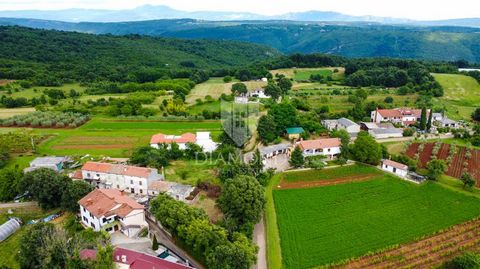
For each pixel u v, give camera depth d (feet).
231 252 230.89
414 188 368.89
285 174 388.78
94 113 653.30
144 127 574.56
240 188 299.17
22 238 253.85
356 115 586.45
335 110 626.64
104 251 230.07
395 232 298.76
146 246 272.72
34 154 456.86
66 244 249.14
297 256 267.59
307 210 329.72
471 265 242.78
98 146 487.61
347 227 305.12
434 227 306.35
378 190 365.61
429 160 433.07
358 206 337.93
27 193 351.25
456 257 252.62
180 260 258.37
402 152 453.58
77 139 517.96
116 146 488.02
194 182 373.61
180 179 381.60
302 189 364.38
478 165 416.26
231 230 277.64
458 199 349.20
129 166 370.53
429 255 271.69
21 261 247.09
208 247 249.75
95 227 288.10
